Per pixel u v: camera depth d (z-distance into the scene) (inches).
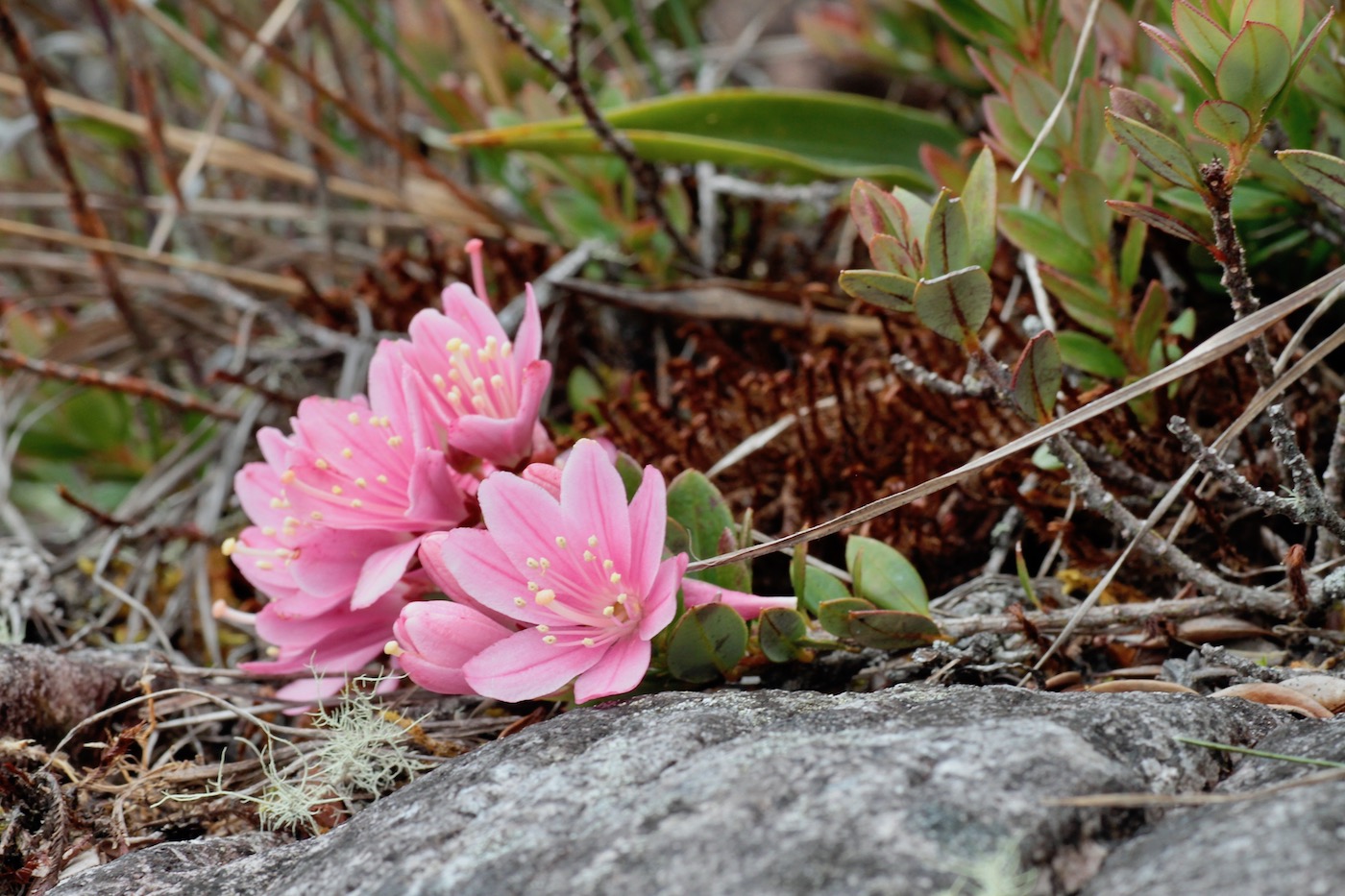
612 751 22.6
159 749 25.6
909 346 26.7
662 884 21.5
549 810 22.3
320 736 25.0
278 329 31.0
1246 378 25.5
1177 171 23.4
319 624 25.0
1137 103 23.9
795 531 26.6
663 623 23.4
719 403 27.3
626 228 29.3
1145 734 22.3
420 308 29.7
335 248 32.5
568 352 29.4
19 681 25.1
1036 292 25.8
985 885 21.2
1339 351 26.5
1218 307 26.7
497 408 25.0
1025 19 25.7
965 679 24.5
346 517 24.6
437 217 31.6
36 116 28.9
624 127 28.7
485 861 22.0
